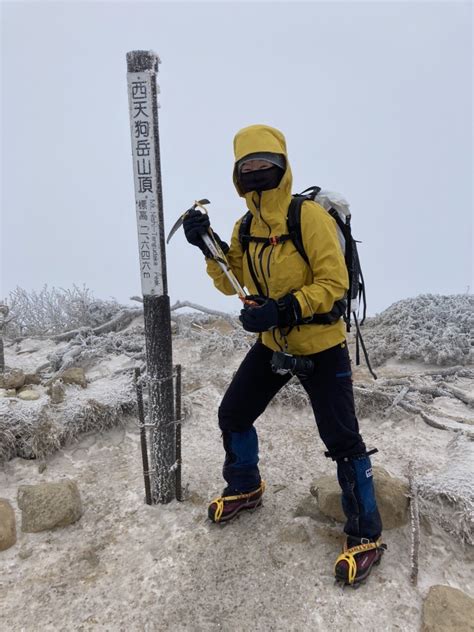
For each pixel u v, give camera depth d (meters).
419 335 5.61
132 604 2.42
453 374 5.04
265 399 2.77
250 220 2.55
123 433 4.07
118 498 3.23
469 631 2.14
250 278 2.52
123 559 2.71
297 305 2.21
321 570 2.57
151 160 2.65
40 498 2.96
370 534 2.49
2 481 3.44
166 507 3.11
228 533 2.87
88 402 4.00
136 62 2.54
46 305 7.35
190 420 4.32
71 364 5.49
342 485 2.49
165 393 2.99
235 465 2.93
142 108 2.59
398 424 4.12
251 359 2.75
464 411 4.34
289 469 3.56
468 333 5.52
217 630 2.28
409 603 2.37
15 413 3.67
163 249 2.79
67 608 2.41
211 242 2.56
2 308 5.02
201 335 6.37
